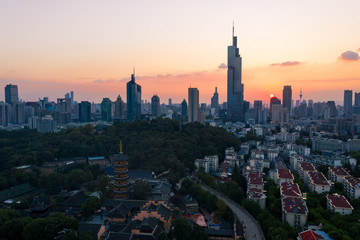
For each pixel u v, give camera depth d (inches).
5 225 7372.1
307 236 7180.1
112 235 6983.3
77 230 7401.6
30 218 7854.3
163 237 6899.6
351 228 7657.5
